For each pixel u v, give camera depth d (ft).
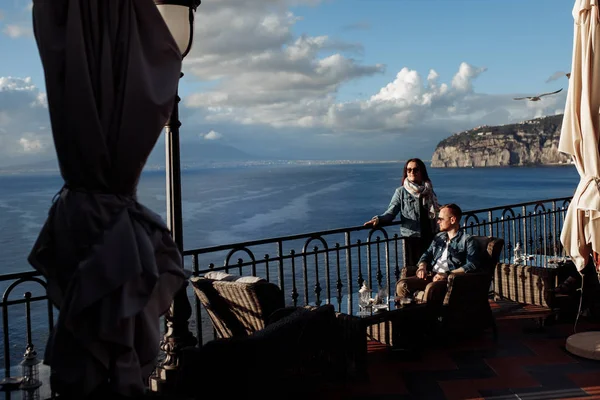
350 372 14.17
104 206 8.52
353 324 14.29
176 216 13.01
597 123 14.57
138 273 8.09
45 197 402.52
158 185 563.89
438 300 16.69
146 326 8.75
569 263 19.76
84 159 8.29
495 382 13.83
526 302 20.13
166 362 13.32
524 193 312.50
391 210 20.44
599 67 14.47
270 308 12.71
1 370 11.88
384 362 15.60
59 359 8.28
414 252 20.34
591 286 18.81
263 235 154.81
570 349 15.66
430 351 16.39
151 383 13.52
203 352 10.23
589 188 14.58
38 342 47.93
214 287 13.34
